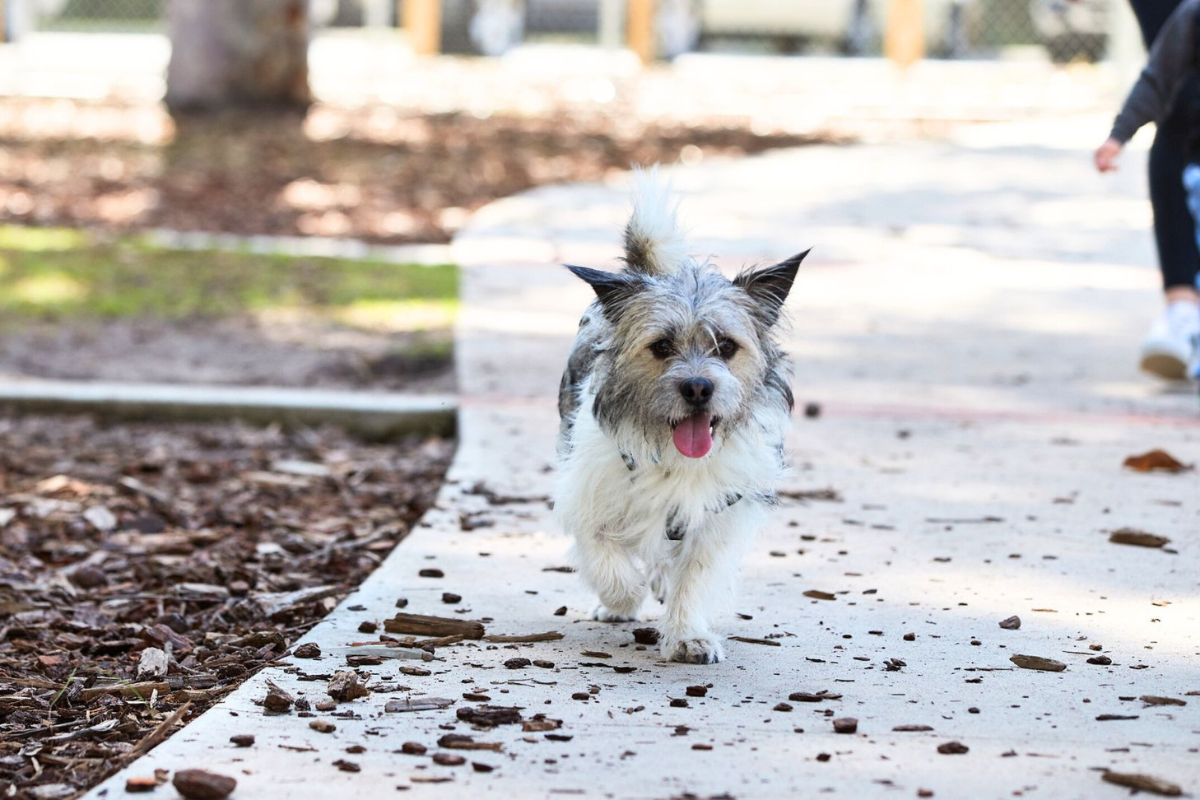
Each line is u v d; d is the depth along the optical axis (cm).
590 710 442
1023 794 378
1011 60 2812
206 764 394
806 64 2792
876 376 988
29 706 463
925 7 2812
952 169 1939
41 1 2908
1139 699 449
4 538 661
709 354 487
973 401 919
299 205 1684
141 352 1066
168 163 1878
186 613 571
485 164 1959
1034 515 675
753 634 520
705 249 1409
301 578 614
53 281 1280
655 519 504
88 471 788
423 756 402
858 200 1719
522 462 768
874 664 487
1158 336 917
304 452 847
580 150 2077
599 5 2908
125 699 466
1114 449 802
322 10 2950
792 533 649
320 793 376
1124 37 2478
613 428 496
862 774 391
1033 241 1501
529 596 565
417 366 1040
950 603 551
